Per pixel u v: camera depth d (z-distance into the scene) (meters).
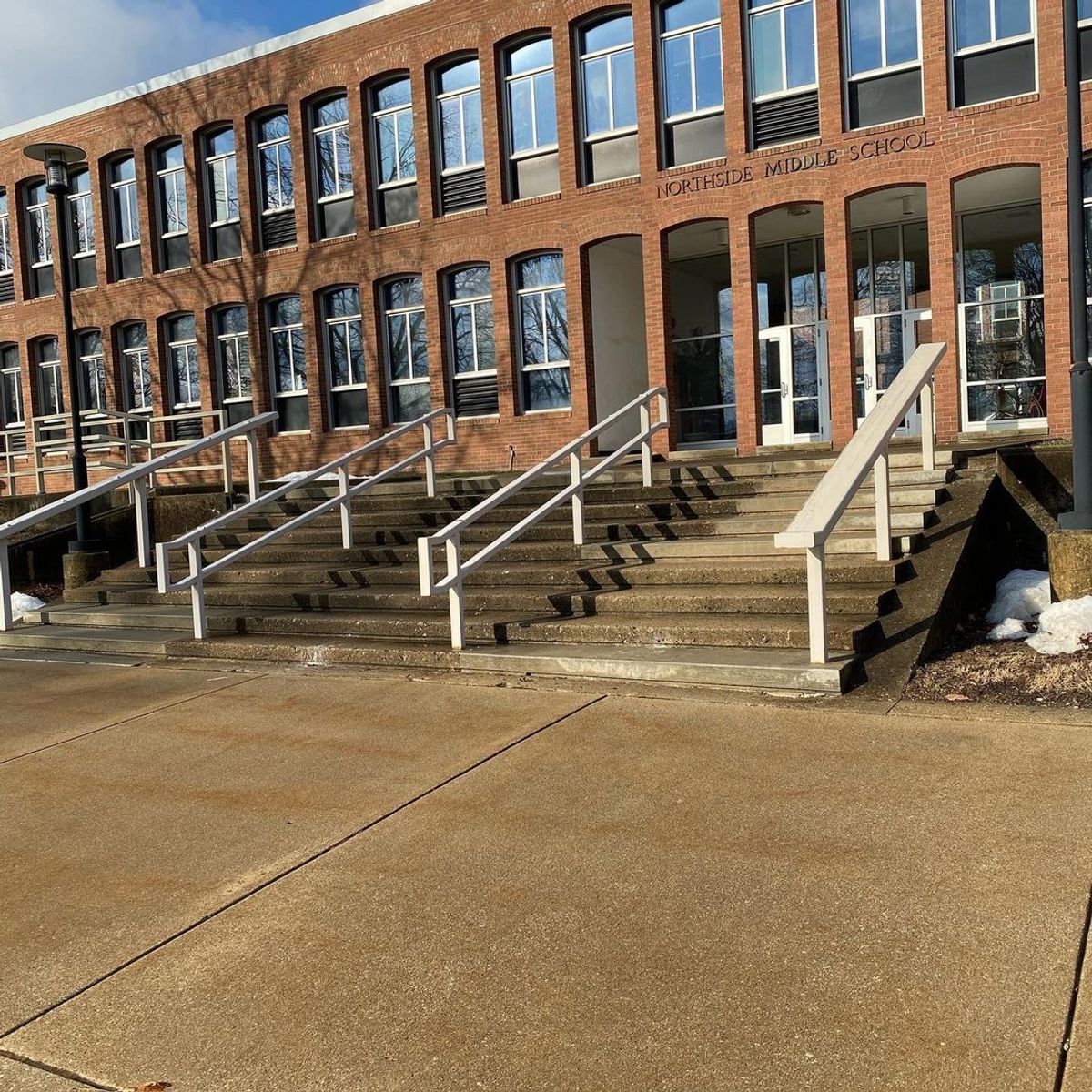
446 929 3.56
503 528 10.42
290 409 19.42
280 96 18.52
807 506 6.38
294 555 11.05
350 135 17.86
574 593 8.23
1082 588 7.27
